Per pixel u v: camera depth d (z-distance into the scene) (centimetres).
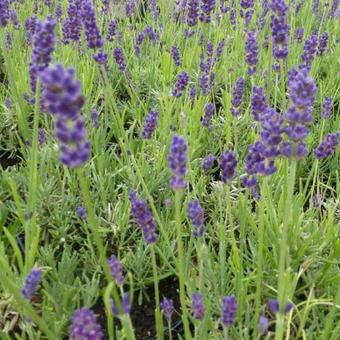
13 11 78
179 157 28
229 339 39
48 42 34
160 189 55
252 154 35
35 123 40
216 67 82
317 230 46
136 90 74
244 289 40
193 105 70
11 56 79
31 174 41
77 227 52
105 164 57
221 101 71
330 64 84
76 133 23
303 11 102
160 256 47
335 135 41
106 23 84
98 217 51
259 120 42
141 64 81
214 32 89
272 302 29
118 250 48
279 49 47
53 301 39
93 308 44
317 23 99
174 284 47
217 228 49
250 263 46
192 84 75
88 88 70
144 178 55
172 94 59
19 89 67
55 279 44
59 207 52
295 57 81
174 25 91
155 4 92
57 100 21
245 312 41
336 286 43
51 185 52
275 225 45
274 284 43
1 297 41
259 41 84
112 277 33
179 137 28
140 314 45
